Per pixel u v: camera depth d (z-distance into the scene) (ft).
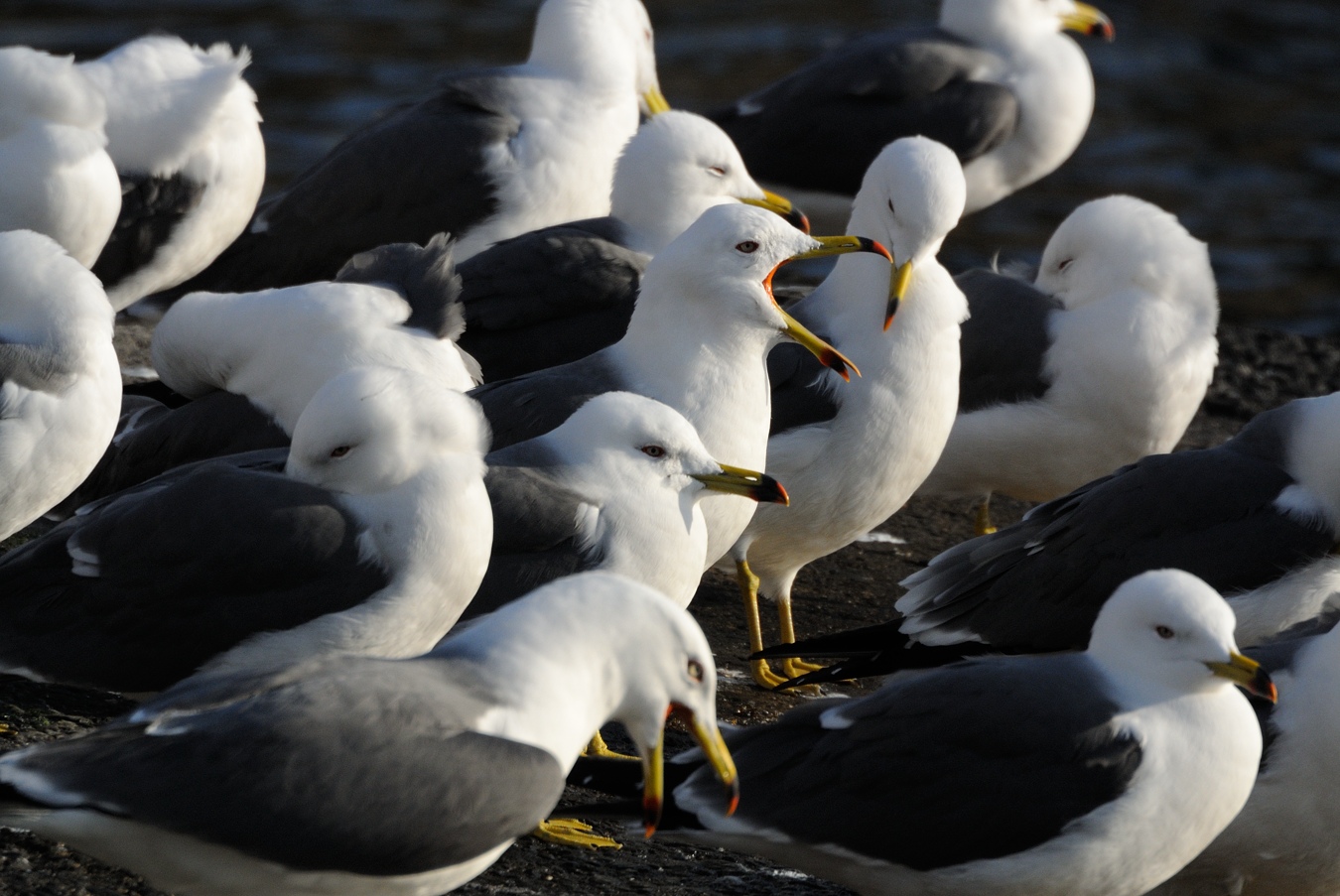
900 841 29.63
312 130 97.91
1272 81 116.06
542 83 54.75
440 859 25.98
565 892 31.71
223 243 55.11
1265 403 64.69
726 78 109.60
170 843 25.45
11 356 34.99
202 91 52.54
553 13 55.52
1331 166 103.35
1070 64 63.93
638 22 57.77
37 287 35.53
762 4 124.98
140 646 32.86
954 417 44.06
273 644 32.42
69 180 44.96
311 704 25.88
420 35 115.75
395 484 32.48
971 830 29.43
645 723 27.84
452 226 54.03
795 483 41.19
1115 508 39.60
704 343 37.96
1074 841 29.37
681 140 45.75
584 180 55.01
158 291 56.49
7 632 33.24
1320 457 39.47
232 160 53.78
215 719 25.71
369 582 32.30
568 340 44.91
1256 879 33.45
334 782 25.45
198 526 32.65
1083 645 39.47
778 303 44.83
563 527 34.19
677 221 45.93
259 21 115.75
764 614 45.93
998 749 29.43
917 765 29.50
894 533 52.01
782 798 29.76
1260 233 94.43
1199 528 39.34
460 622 34.04
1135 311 46.60
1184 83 114.62
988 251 90.43
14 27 110.52
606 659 27.53
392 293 40.11
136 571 32.86
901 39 63.87
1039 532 40.06
